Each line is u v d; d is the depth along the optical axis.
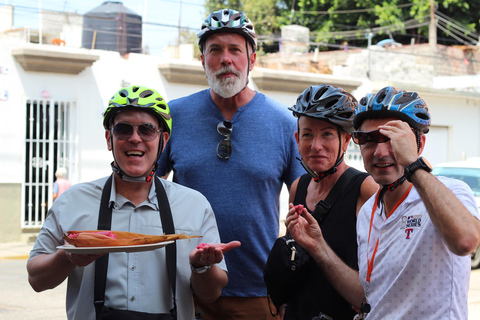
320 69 19.61
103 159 13.94
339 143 3.28
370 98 2.75
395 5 28.48
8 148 12.98
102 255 2.89
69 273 2.94
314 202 3.38
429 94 18.77
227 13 3.75
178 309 2.95
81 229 2.97
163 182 3.16
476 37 28.55
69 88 13.52
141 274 2.91
